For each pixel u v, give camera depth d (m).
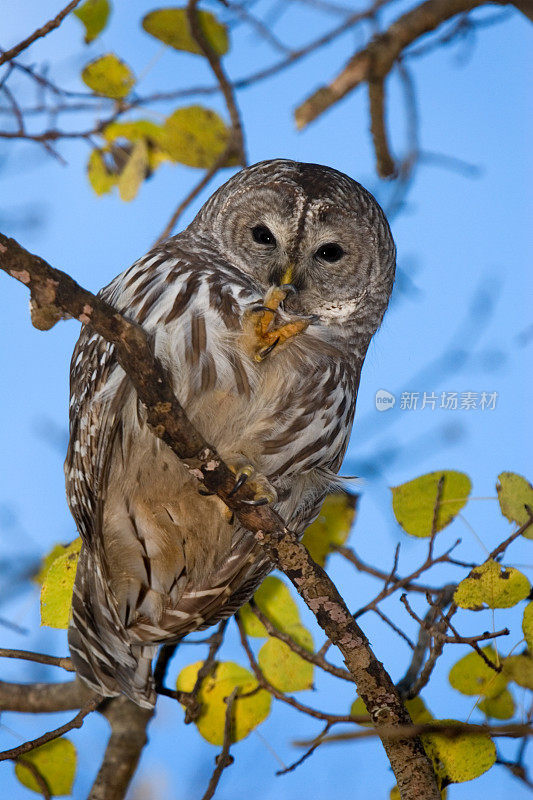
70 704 8.70
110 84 8.73
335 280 8.73
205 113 8.75
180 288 8.59
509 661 8.54
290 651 8.62
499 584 8.52
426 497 8.58
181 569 8.61
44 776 8.62
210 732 8.62
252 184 8.72
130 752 8.69
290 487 8.62
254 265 8.71
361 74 8.65
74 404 8.66
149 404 8.43
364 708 8.59
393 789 8.57
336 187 8.73
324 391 8.59
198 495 8.58
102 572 8.61
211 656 8.62
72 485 8.64
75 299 8.40
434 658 8.53
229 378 8.55
